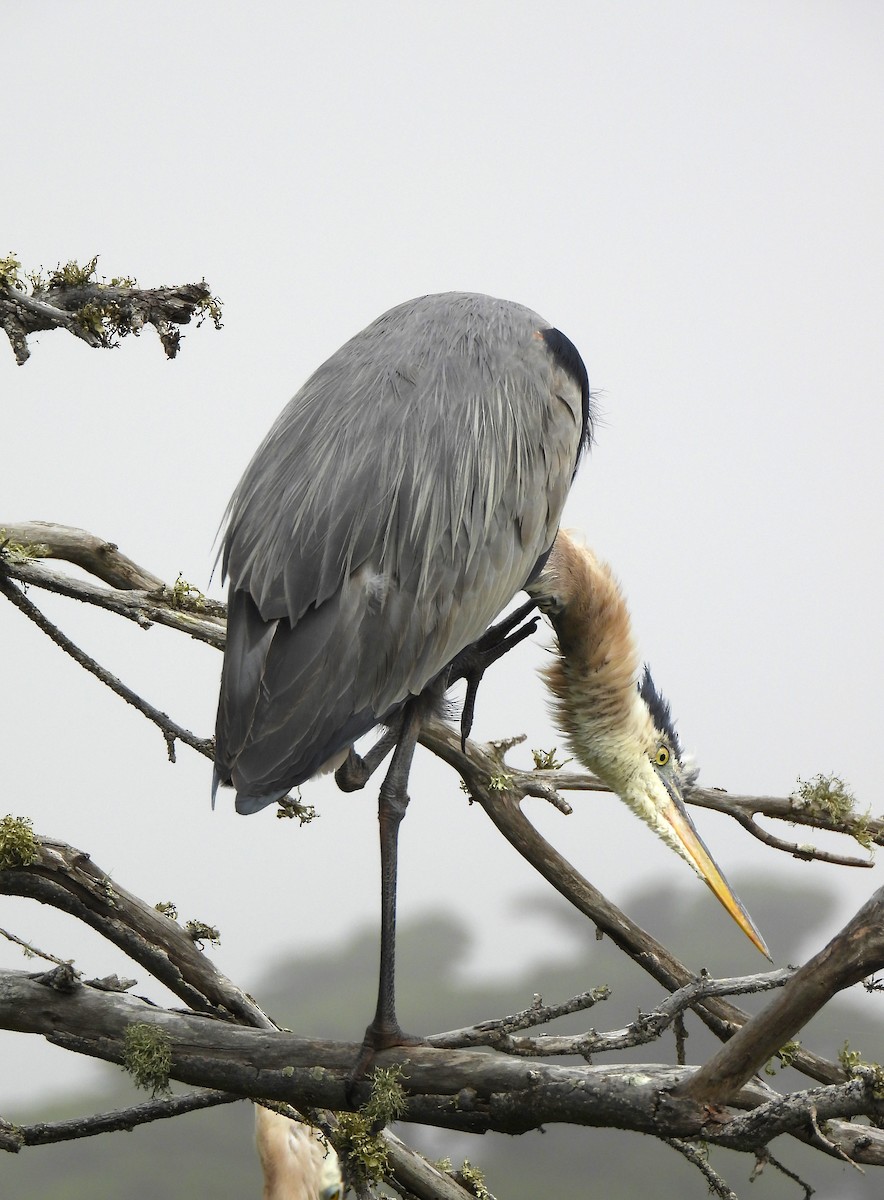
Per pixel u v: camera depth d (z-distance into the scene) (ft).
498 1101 21.27
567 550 34.45
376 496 26.23
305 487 26.22
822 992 18.31
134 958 27.73
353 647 25.58
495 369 28.73
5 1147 24.79
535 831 34.17
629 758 35.35
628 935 33.37
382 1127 22.31
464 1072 21.71
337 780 28.07
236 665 25.04
